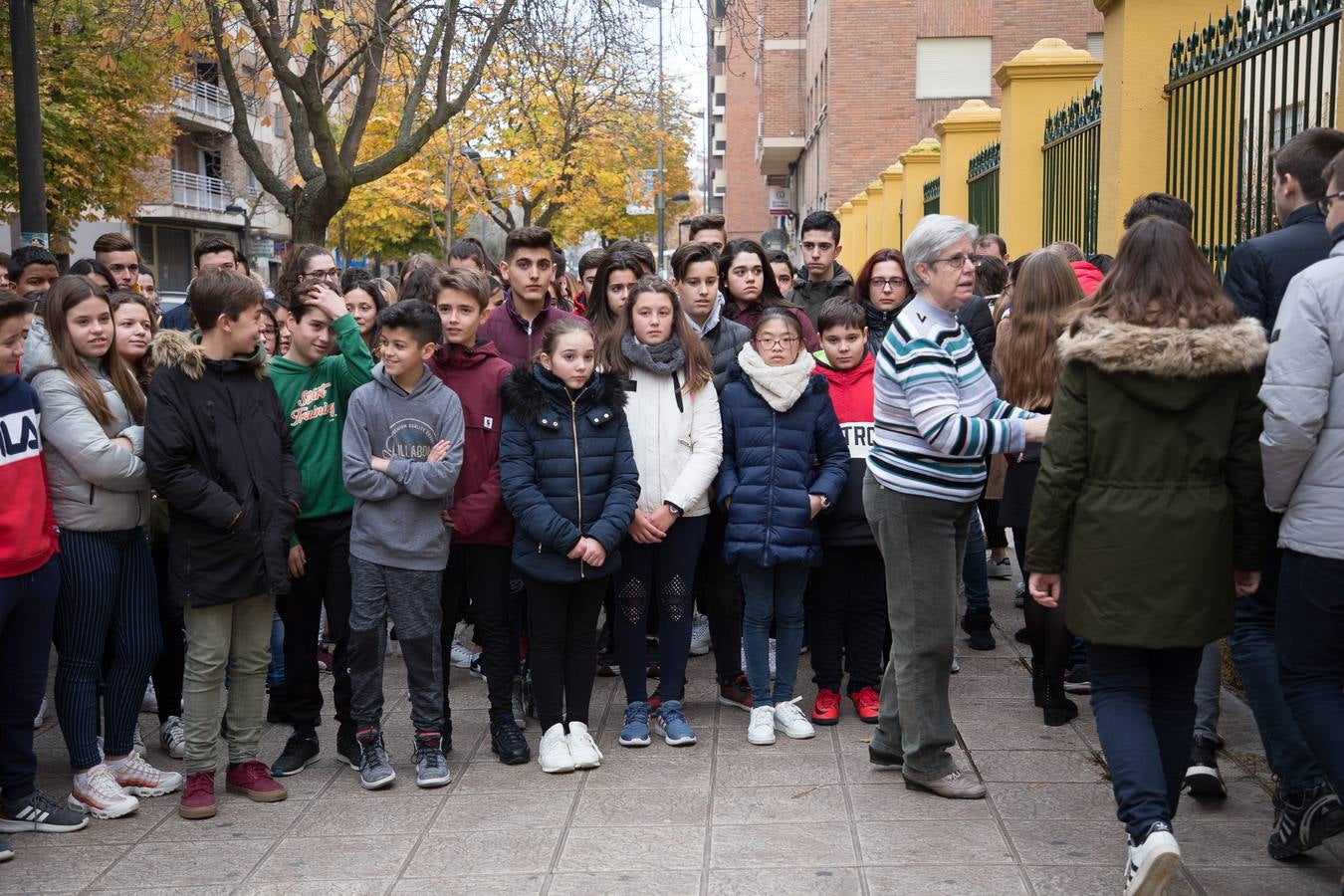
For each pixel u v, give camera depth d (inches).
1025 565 152.3
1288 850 153.9
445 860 164.7
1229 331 137.4
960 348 171.8
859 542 214.2
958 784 181.3
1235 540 143.9
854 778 191.3
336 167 439.2
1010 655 254.8
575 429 199.0
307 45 418.0
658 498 209.6
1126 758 141.2
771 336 210.5
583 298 311.9
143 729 230.5
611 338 213.0
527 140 861.8
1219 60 254.2
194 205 1797.5
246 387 187.0
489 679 207.5
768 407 211.8
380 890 156.1
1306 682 141.8
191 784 184.5
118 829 179.5
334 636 205.3
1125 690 146.9
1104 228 304.2
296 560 198.5
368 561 192.7
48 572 176.7
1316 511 137.6
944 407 165.8
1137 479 141.6
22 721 177.9
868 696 220.7
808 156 1366.9
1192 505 140.0
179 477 176.9
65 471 182.9
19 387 173.8
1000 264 297.9
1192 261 142.0
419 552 192.9
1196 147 268.7
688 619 213.6
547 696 201.5
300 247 264.8
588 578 198.2
